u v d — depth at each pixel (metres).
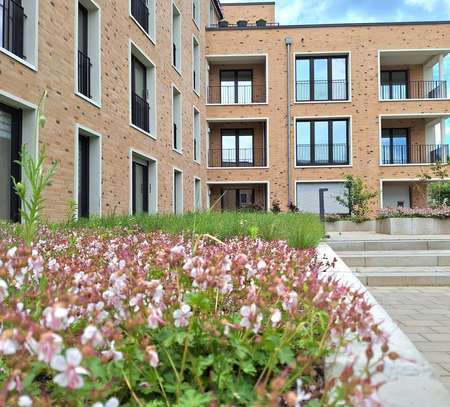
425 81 19.66
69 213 5.32
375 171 18.03
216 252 2.09
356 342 1.52
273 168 18.47
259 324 1.27
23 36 6.25
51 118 6.59
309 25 18.62
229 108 18.78
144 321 1.21
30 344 0.92
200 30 17.83
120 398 1.19
